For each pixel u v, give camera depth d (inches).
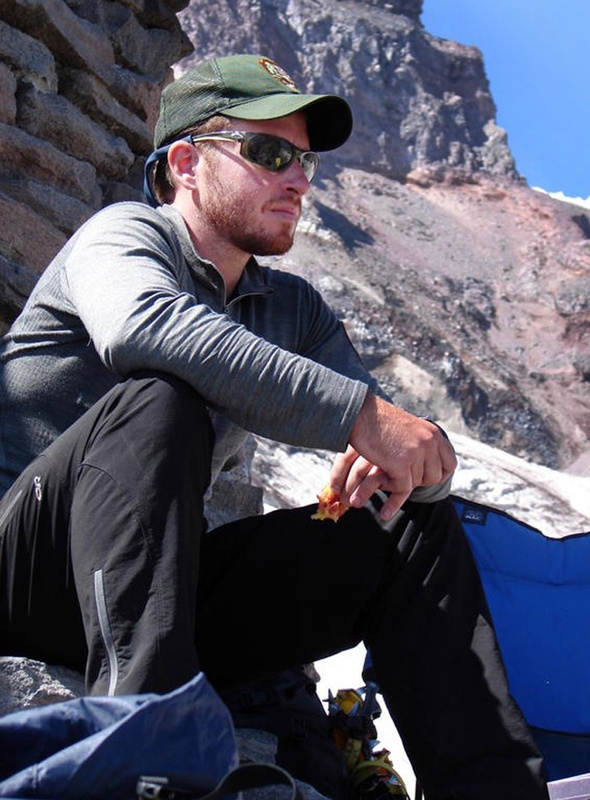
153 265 79.8
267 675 84.7
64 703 54.6
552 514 780.0
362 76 3272.6
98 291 77.7
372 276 2541.8
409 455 76.2
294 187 89.3
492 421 2319.1
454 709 74.8
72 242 86.0
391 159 3221.0
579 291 2783.0
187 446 70.3
